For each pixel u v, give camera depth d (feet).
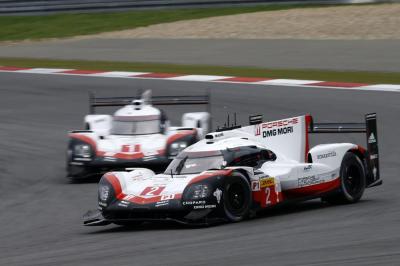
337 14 404.77
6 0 469.16
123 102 199.11
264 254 97.30
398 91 258.37
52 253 108.17
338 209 130.00
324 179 132.77
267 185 125.08
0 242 121.49
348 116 227.81
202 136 188.55
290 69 308.60
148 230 121.39
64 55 375.66
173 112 253.24
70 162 178.50
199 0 449.89
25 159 203.00
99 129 193.47
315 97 256.52
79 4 469.98
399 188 149.59
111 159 175.52
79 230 127.44
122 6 462.19
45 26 450.71
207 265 93.25
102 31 428.15
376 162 141.49
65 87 301.22
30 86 307.58
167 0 456.04
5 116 259.60
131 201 120.06
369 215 122.31
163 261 96.73
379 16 392.68
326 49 343.05
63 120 250.78
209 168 125.18
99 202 124.06
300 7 430.20
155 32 411.75
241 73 305.94
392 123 216.33
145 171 130.31
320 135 212.02
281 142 136.67
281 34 380.58
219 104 255.09
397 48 335.06
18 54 387.55
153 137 183.21
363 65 307.37
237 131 134.31
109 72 325.42
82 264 98.32
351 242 101.81
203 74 308.40
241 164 127.03
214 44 373.40
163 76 309.42
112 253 104.53
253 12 430.20
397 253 93.86
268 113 237.86
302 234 108.99
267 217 124.88
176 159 130.52
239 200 120.98
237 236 109.91
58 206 151.43
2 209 151.74
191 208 116.57
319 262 91.71
